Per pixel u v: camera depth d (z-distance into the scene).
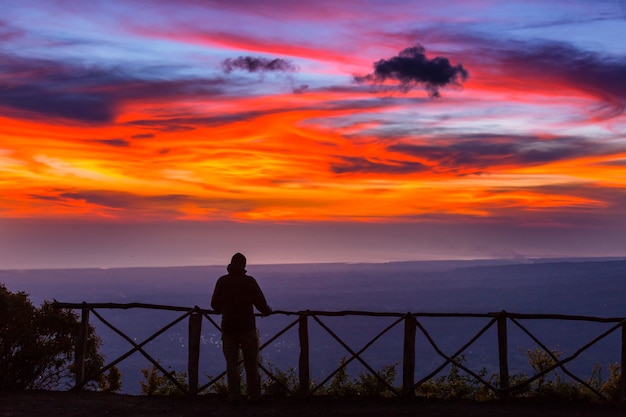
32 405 9.17
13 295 11.00
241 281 9.76
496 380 10.13
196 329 10.29
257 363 9.97
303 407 9.47
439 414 8.83
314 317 10.21
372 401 9.84
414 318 10.02
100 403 9.45
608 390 9.86
